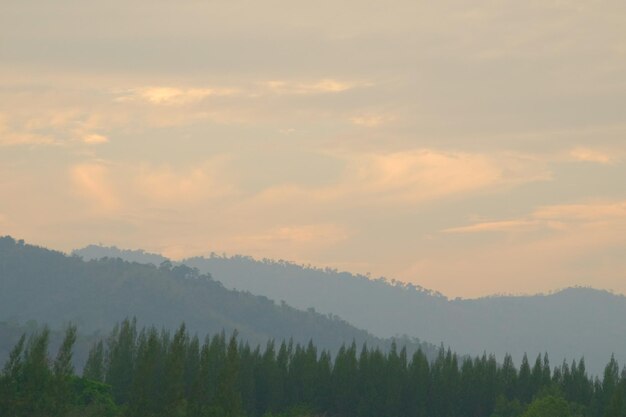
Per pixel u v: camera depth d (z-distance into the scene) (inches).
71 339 5723.4
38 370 5487.2
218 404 5984.3
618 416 7317.9
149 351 6156.5
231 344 6166.3
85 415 6023.6
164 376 5974.4
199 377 6048.2
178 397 5890.8
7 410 5334.6
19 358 5575.8
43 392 5457.7
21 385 5457.7
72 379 6407.5
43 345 5634.8
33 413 5398.6
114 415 6102.4
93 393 6407.5
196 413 5846.5
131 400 5944.9
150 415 5816.9
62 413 5536.4
